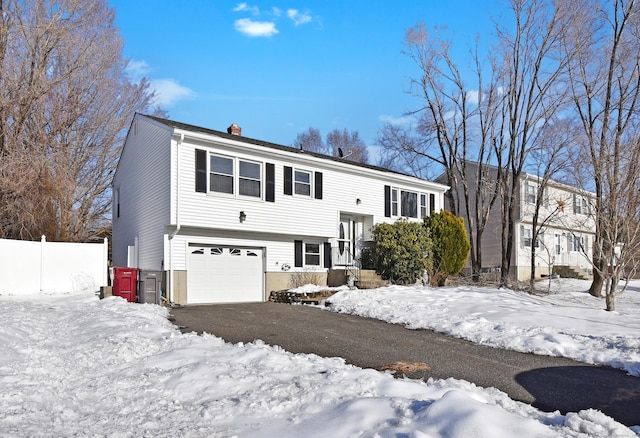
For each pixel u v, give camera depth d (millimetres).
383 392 5137
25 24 23172
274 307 14367
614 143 15039
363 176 21547
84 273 16641
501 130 26234
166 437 3951
